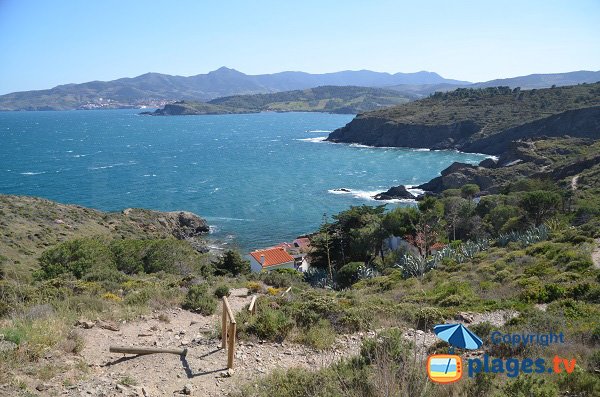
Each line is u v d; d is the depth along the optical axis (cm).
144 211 7969
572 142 12875
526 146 12562
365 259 5106
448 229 5966
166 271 3575
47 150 17488
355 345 1338
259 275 3134
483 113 19400
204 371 1068
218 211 8881
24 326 1205
